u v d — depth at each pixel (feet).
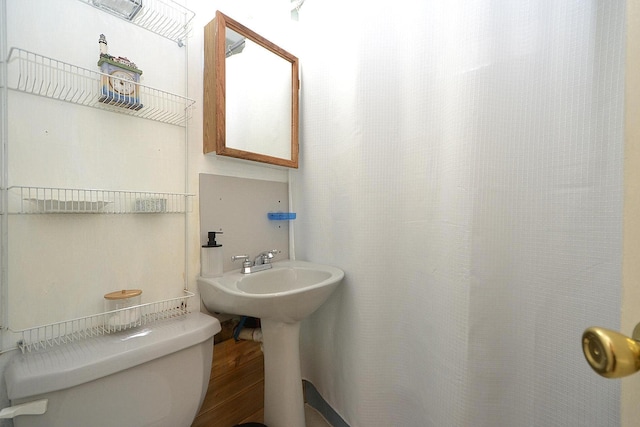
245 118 3.54
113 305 2.46
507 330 2.41
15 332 2.01
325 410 4.01
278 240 4.21
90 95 2.41
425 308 3.01
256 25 3.80
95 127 2.44
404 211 3.25
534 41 2.25
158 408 2.26
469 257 2.49
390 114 3.27
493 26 2.39
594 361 0.80
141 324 2.61
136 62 2.69
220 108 3.12
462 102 2.54
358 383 3.33
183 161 3.07
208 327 2.62
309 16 4.10
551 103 2.18
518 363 2.38
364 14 3.27
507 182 2.37
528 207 2.30
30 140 2.12
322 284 2.91
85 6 2.39
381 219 3.29
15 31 2.05
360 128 3.32
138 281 2.71
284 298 2.59
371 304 3.29
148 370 2.22
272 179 4.14
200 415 3.24
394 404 3.26
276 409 3.23
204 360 2.60
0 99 2.00
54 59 2.10
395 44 3.26
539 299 2.28
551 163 2.19
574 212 2.10
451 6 2.70
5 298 2.00
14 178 2.04
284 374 3.21
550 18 2.18
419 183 3.09
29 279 2.11
